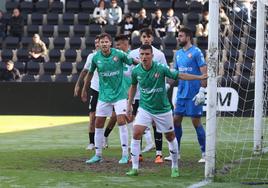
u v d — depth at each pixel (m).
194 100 22.81
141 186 17.52
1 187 17.28
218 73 19.09
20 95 47.25
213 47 18.53
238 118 40.62
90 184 17.83
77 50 55.25
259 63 26.36
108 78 22.36
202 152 23.02
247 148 27.48
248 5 49.38
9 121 42.72
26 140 31.73
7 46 56.72
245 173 20.14
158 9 56.72
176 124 23.50
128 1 61.78
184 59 22.92
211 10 18.48
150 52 18.91
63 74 52.94
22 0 62.03
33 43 54.25
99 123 22.61
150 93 19.19
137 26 55.06
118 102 22.42
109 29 57.09
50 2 61.44
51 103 47.06
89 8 60.88
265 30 27.64
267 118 32.34
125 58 22.33
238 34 47.50
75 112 46.91
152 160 23.59
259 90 26.09
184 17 57.97
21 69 53.00
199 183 18.09
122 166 21.80
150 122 19.52
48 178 18.81
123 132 22.52
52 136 33.78
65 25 58.34
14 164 22.16
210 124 18.72
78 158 24.00
